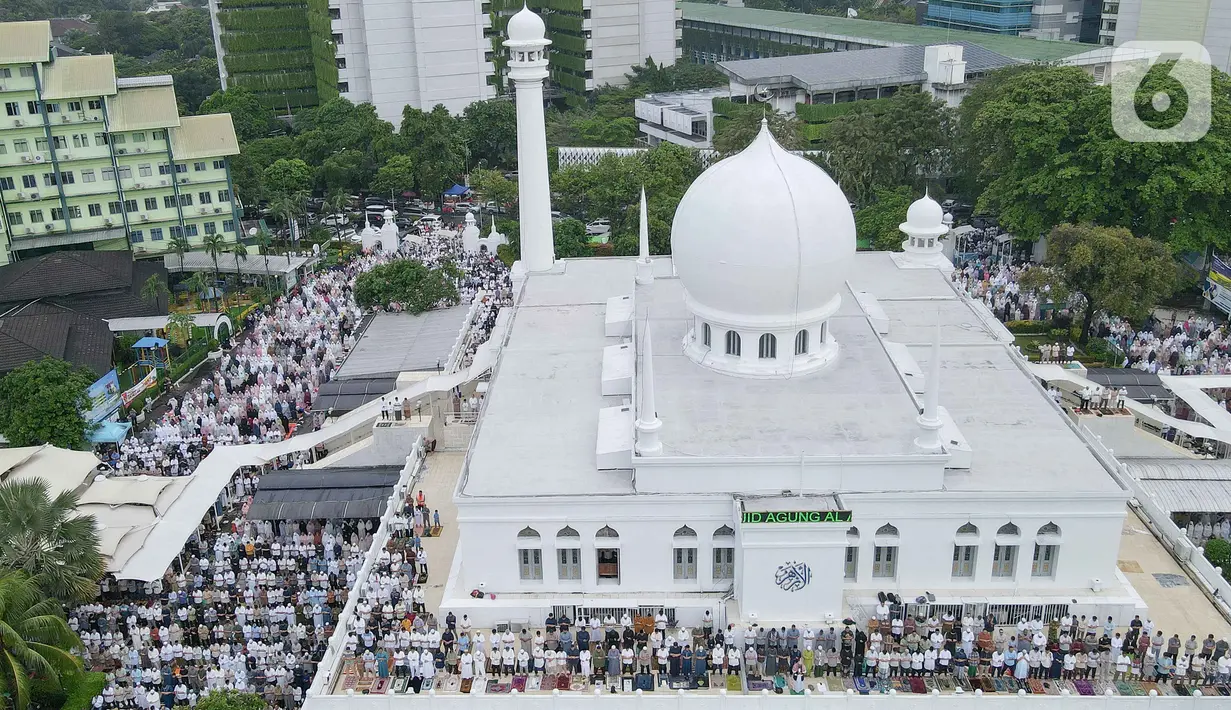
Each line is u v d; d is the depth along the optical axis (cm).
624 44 18962
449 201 14475
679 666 4553
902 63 15700
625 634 4709
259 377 7988
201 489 5912
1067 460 5019
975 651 4631
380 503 5862
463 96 16725
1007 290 9381
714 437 4959
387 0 16012
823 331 5822
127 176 10994
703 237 5434
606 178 12025
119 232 11081
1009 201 9975
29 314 8731
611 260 8494
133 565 5228
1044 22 18125
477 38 16475
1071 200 9150
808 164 5584
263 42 18825
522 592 5031
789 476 4769
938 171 12275
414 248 11712
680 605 4828
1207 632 4712
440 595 5188
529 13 7656
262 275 11025
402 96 16688
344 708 4388
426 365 7850
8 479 5953
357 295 9088
